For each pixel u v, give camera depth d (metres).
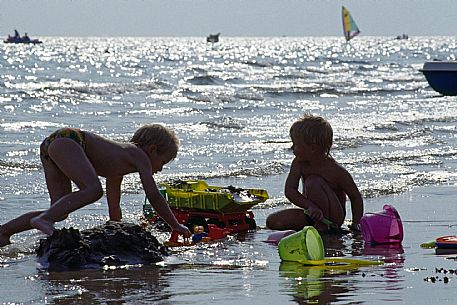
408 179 27.62
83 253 14.80
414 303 11.56
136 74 118.62
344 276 13.66
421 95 91.56
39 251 15.36
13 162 31.08
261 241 17.77
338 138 41.44
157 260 15.30
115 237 15.40
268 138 42.75
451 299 11.81
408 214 21.09
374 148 37.94
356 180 27.31
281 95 85.50
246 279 13.46
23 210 21.58
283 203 23.11
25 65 129.62
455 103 78.00
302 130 18.78
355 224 19.22
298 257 15.05
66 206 15.94
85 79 103.56
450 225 19.61
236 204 18.95
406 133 44.94
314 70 149.62
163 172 29.05
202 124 50.06
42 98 68.56
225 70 141.62
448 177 28.31
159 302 11.77
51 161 16.81
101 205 22.19
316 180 18.98
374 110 68.06
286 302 11.70
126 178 26.70
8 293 12.40
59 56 193.88
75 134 16.66
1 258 15.44
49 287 12.85
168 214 17.09
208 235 18.00
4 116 53.28
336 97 85.94
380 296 12.03
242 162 32.38
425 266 14.62
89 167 16.33
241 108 67.88
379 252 16.28
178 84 100.81
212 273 14.03
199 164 31.53
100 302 11.80
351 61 196.50
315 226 19.09
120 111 61.62
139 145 17.36
